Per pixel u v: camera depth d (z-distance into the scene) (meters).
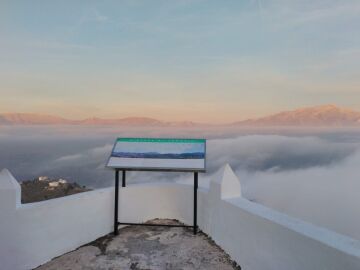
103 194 5.68
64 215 4.99
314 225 3.46
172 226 5.80
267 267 3.78
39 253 4.63
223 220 4.93
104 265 4.64
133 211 6.20
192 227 5.88
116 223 5.74
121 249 5.16
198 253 4.93
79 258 4.84
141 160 5.68
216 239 5.21
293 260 3.33
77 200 5.20
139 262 4.72
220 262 4.63
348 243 2.90
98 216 5.60
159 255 4.93
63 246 4.98
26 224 4.48
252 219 4.10
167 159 5.70
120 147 5.95
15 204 4.41
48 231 4.75
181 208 6.33
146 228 6.04
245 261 4.27
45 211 4.71
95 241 5.48
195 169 5.54
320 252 2.97
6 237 4.39
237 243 4.50
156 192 6.43
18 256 4.43
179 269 4.49
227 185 5.05
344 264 2.72
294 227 3.40
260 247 3.92
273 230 3.67
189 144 5.91
